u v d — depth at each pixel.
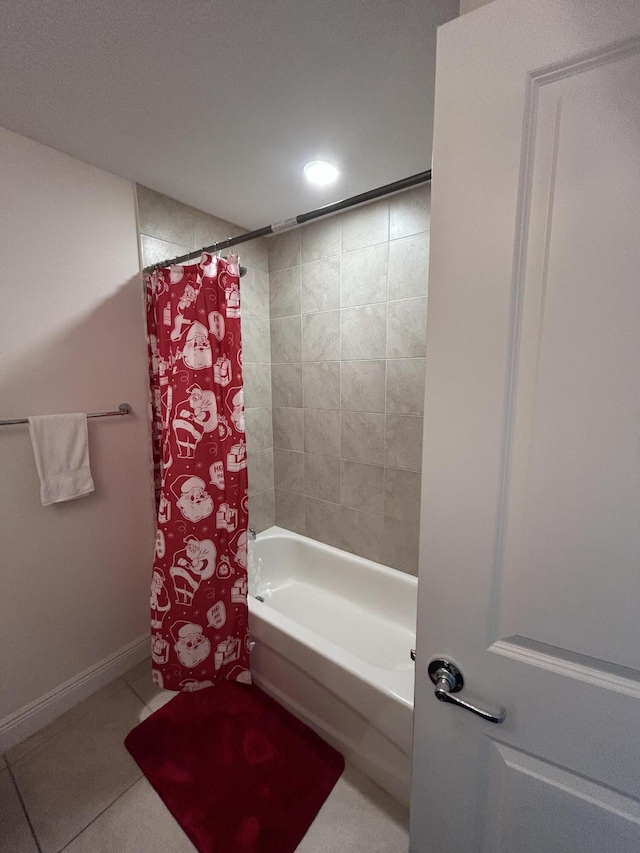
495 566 0.61
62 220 1.41
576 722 0.59
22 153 1.29
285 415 2.34
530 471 0.56
